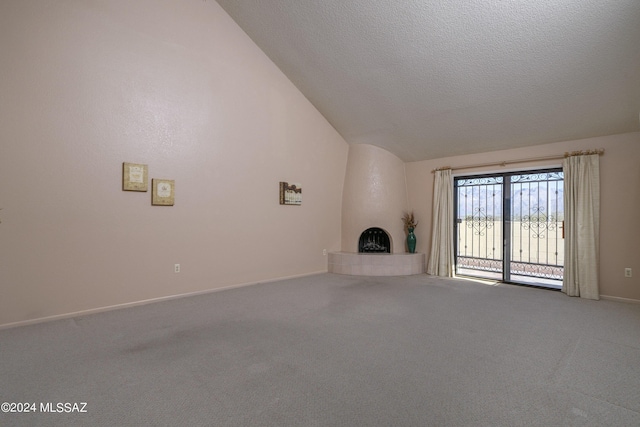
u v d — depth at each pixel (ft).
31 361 7.52
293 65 16.53
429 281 17.30
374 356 7.89
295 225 18.16
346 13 12.80
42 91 10.41
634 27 9.78
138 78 12.44
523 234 16.69
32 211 10.29
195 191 14.05
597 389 6.40
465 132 16.44
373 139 19.67
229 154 15.21
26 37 10.12
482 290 15.20
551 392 6.27
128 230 12.23
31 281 10.29
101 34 11.56
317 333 9.44
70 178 10.96
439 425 5.26
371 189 19.95
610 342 8.84
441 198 18.95
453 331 9.67
